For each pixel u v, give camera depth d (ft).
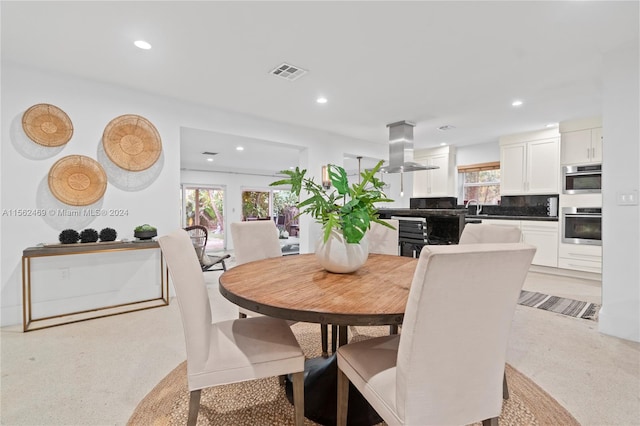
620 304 7.72
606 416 4.88
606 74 7.88
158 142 10.72
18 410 4.97
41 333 7.97
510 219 16.05
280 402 5.23
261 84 9.94
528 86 10.11
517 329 8.27
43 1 5.94
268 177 31.45
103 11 6.27
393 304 3.66
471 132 16.17
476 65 8.65
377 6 6.12
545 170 15.28
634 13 6.30
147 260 10.76
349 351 4.15
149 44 7.55
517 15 6.40
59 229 9.21
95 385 5.67
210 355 4.09
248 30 6.95
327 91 10.54
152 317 9.15
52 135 9.00
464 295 2.90
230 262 19.99
